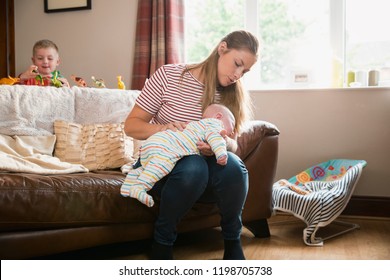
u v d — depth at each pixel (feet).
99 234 5.67
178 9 10.69
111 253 6.48
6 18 11.86
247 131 7.14
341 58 10.12
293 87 10.20
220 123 5.50
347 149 9.66
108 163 7.26
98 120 7.69
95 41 11.53
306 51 10.61
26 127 6.91
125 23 11.28
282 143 10.04
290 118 9.98
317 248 6.92
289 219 9.25
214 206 6.61
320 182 8.56
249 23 10.67
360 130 9.58
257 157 7.27
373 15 10.13
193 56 11.35
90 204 5.51
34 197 5.11
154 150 5.34
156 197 5.88
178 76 5.78
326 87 10.12
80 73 11.68
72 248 5.48
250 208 7.24
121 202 5.73
